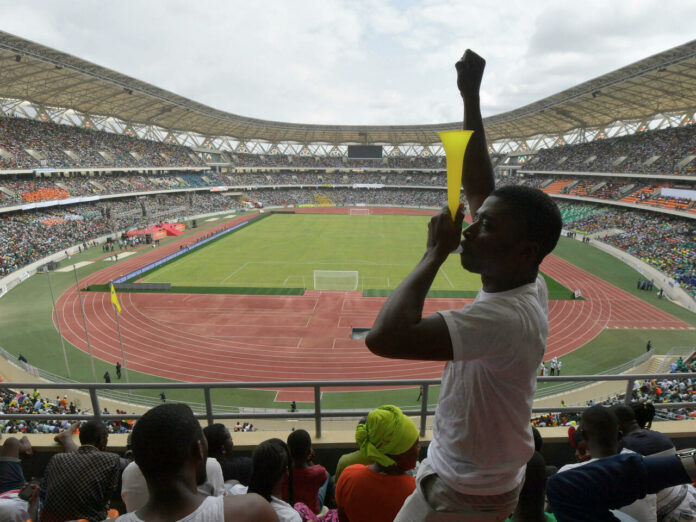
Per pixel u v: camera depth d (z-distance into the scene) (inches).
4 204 1744.6
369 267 1710.1
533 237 54.6
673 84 1800.0
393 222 2962.6
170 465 65.3
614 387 770.2
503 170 3668.8
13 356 900.0
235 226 2679.6
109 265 1697.8
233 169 4050.2
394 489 97.4
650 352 903.7
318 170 4402.1
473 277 1565.0
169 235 2354.8
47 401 658.8
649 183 2180.1
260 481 107.8
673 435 178.9
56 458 127.6
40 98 2199.8
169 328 1088.2
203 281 1504.7
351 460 132.3
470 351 48.3
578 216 2394.2
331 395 778.2
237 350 963.3
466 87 80.1
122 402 741.3
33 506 135.6
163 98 2439.7
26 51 1550.2
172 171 3336.6
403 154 4471.0
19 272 1466.5
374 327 49.6
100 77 1935.3
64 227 1985.7
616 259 1790.1
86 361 915.4
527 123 3065.9
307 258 1859.0
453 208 52.6
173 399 762.8
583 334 1053.2
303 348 971.9
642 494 62.1
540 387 775.1
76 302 1269.7
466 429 56.7
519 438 56.4
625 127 2792.8
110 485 128.3
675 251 1603.1
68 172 2326.5
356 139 4215.1
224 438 158.6
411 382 183.2
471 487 56.7
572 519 64.6
